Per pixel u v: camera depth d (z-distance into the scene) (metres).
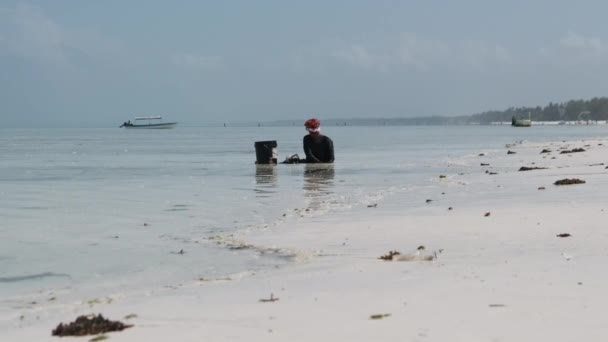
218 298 8.55
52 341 6.88
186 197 22.56
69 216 17.88
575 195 18.22
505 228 13.31
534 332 6.31
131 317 7.75
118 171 36.50
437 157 46.50
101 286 9.94
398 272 9.57
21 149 70.38
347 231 14.06
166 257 12.03
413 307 7.46
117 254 12.41
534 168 30.45
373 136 122.19
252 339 6.55
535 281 8.45
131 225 16.16
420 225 14.36
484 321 6.75
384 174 31.56
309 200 21.08
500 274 8.99
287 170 35.75
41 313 8.36
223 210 18.89
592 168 28.38
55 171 36.72
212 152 61.41
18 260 11.92
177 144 85.94
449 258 10.55
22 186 27.39
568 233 12.26
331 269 10.20
